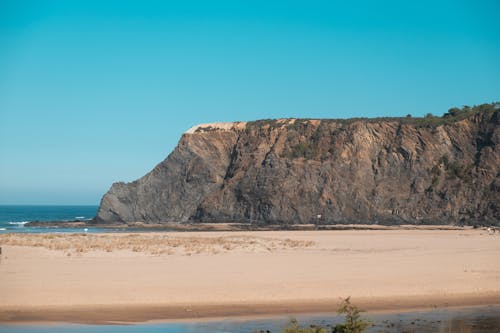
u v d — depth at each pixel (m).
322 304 38.81
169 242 80.00
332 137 196.50
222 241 84.88
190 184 193.50
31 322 33.22
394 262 57.09
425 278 47.44
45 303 37.25
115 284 42.59
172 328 32.44
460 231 132.50
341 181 182.00
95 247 69.12
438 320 35.16
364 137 194.25
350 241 92.31
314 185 181.62
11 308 36.06
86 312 35.53
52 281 43.41
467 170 184.00
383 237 105.56
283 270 50.47
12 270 48.50
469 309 38.38
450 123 195.62
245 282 44.31
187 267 51.78
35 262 53.75
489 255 65.44
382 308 38.38
